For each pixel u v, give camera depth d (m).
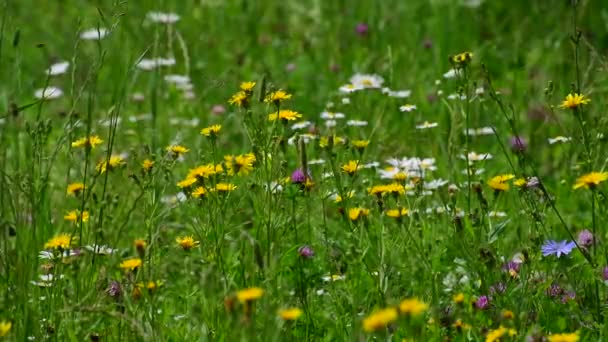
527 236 6.07
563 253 5.41
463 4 12.64
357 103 8.95
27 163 6.30
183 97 9.98
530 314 5.40
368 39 11.92
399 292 5.77
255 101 7.34
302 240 6.52
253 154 5.71
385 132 8.43
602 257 6.10
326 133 8.00
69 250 5.39
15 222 5.31
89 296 5.12
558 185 7.77
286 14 13.38
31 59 12.06
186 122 9.20
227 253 6.71
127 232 6.71
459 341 5.08
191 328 5.41
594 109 8.15
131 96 10.25
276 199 5.80
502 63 11.15
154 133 8.38
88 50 11.12
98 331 5.46
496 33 11.88
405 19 12.48
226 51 12.14
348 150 6.79
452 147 7.43
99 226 5.54
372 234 6.07
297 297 5.91
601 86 9.12
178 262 6.44
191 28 12.44
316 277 6.23
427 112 9.50
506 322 4.86
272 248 5.36
